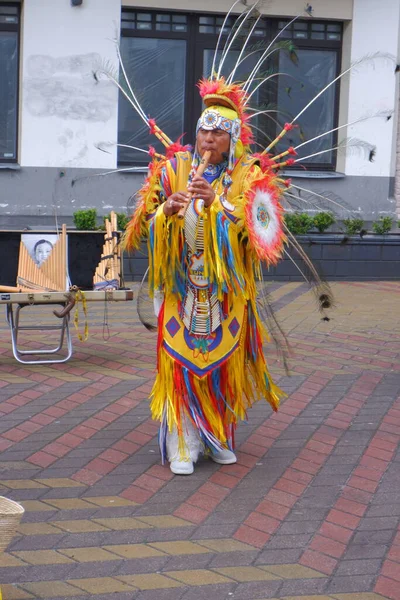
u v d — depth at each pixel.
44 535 4.80
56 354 8.44
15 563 4.50
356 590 4.31
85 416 6.73
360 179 15.02
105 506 5.20
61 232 8.12
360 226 12.70
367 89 14.85
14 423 6.54
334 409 7.04
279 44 6.77
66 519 5.01
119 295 7.77
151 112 14.85
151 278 5.55
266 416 6.85
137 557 4.59
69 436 6.32
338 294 11.92
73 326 9.55
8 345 8.72
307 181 14.83
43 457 5.93
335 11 14.62
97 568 4.46
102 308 10.55
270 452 6.13
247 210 5.25
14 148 14.59
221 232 5.27
